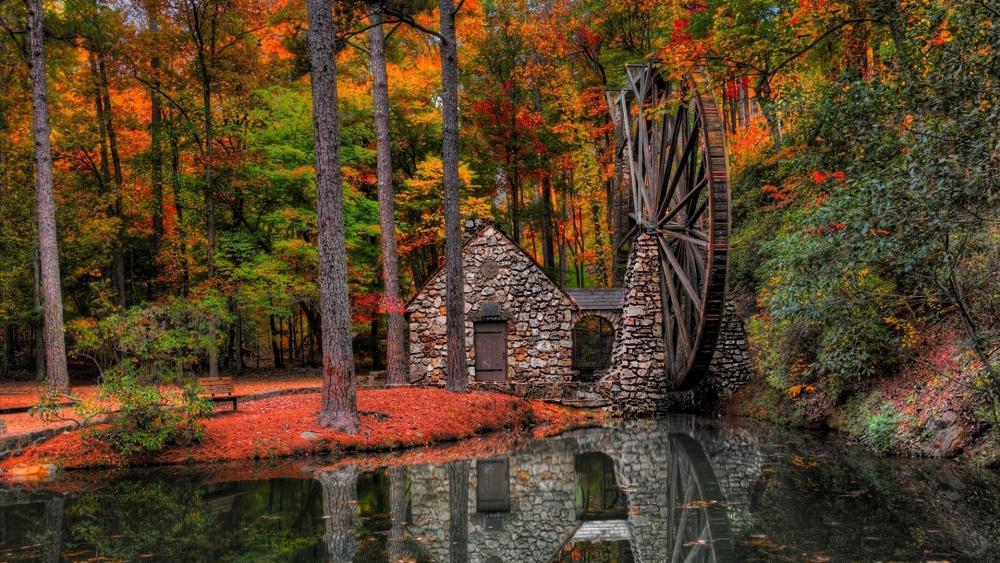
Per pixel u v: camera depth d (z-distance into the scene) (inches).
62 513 320.5
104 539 276.1
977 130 283.9
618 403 780.6
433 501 357.1
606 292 881.5
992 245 395.2
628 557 257.8
